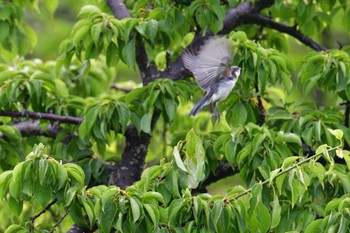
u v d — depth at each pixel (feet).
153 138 50.24
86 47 41.01
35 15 67.92
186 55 34.27
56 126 44.45
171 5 42.50
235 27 44.45
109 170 41.96
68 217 46.26
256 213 32.04
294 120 38.70
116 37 40.19
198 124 49.88
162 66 44.32
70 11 69.21
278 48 47.34
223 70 33.60
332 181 35.09
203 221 32.53
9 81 41.93
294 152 38.09
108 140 40.81
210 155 38.60
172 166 33.12
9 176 33.55
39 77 42.32
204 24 40.63
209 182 41.22
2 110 41.70
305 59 40.04
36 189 33.01
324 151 31.17
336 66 38.50
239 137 36.60
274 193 31.94
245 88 38.78
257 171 36.11
